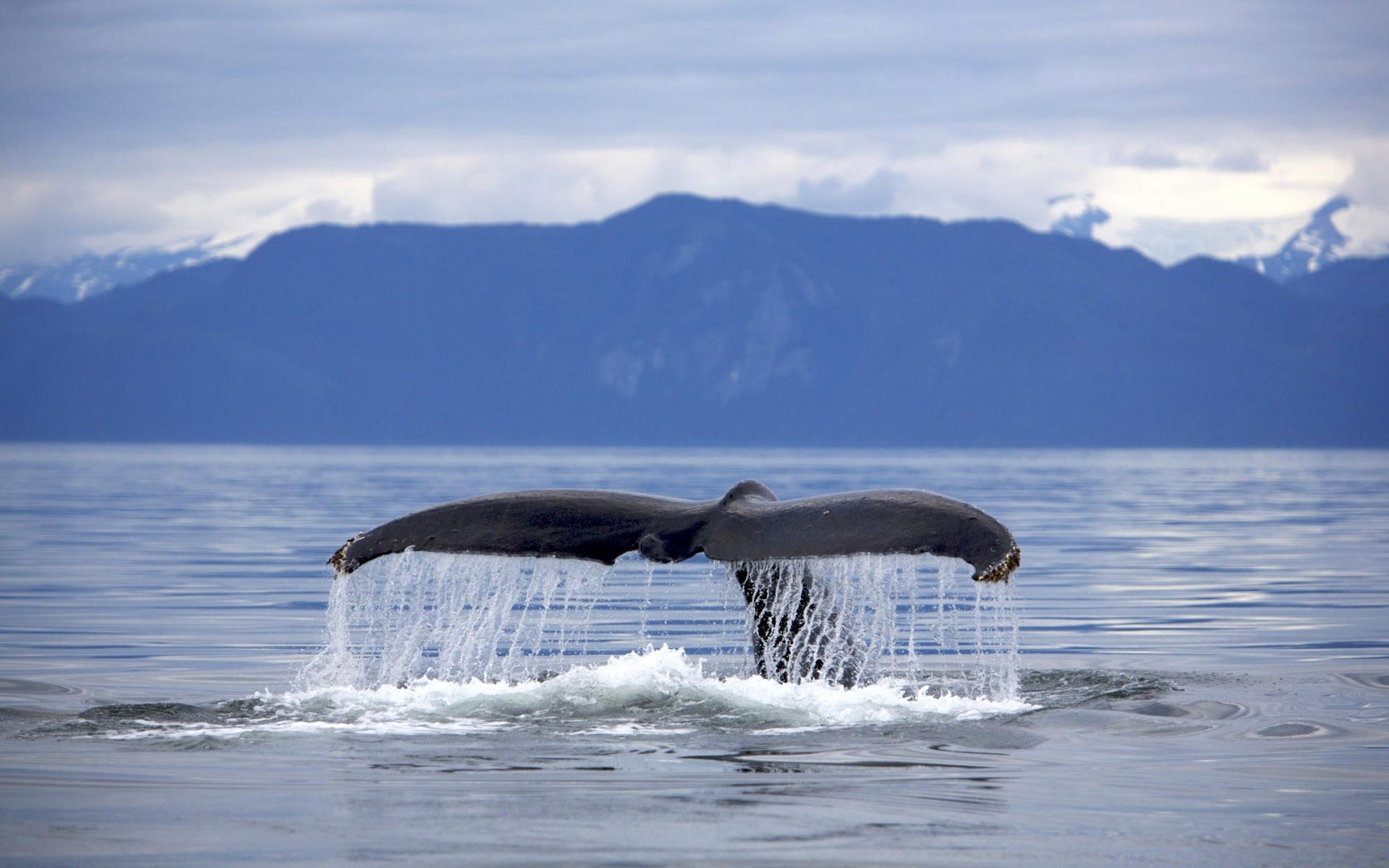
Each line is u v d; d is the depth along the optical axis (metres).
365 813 31.92
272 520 182.25
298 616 80.75
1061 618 80.88
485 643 67.56
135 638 70.75
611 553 41.00
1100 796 34.03
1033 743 40.22
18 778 35.56
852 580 46.28
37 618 79.56
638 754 37.53
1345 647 67.44
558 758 37.19
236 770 36.25
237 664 61.69
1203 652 65.81
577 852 28.88
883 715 42.31
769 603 45.03
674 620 76.62
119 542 142.50
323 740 39.59
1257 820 32.12
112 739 40.09
